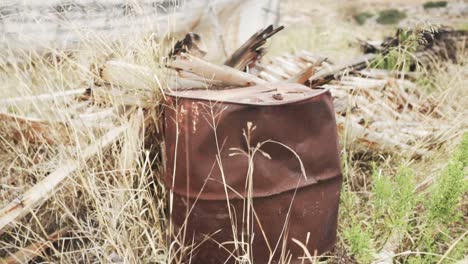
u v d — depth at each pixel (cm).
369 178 307
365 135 312
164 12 408
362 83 393
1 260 240
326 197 225
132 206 239
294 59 406
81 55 311
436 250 257
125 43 320
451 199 233
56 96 280
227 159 208
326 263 244
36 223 261
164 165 245
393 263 246
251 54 299
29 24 361
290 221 219
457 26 650
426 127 358
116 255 232
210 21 424
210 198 213
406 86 424
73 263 247
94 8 367
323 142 219
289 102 207
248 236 216
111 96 267
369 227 244
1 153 285
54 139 270
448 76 487
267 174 210
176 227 229
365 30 770
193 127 211
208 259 224
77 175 249
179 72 260
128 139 251
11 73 303
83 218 265
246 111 204
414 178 296
